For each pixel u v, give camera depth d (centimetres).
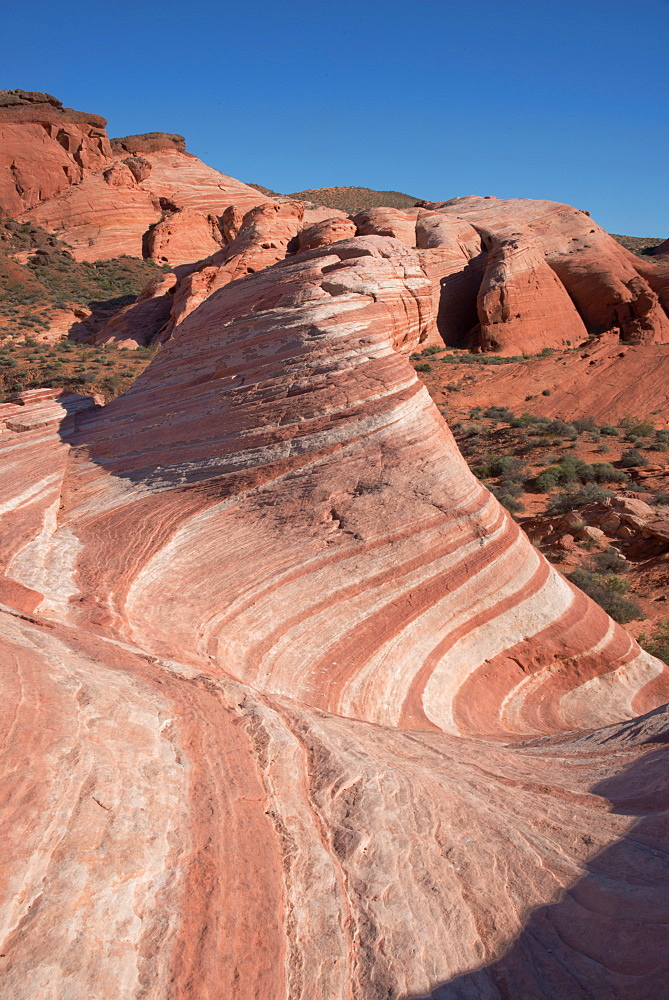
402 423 1467
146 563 1277
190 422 1675
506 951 418
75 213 7694
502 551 1331
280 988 381
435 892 471
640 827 536
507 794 643
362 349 1611
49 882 393
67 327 5634
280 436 1491
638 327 5231
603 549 2238
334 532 1298
